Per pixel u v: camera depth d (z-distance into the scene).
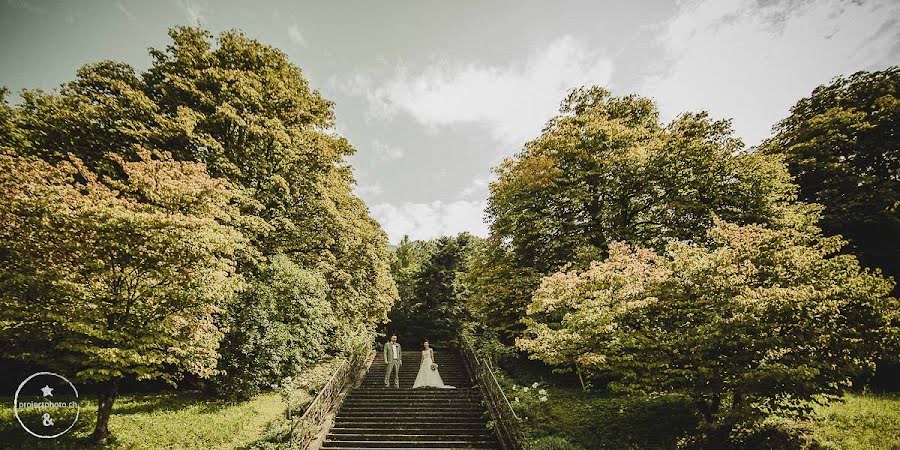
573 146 15.83
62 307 6.96
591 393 11.86
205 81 14.50
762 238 7.45
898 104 15.15
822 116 16.80
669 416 9.07
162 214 7.18
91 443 7.60
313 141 17.08
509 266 16.48
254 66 16.50
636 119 18.72
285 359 12.72
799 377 6.08
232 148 14.90
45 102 12.37
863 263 14.33
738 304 6.62
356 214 20.53
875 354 6.52
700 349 6.88
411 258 42.44
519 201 16.52
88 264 7.02
